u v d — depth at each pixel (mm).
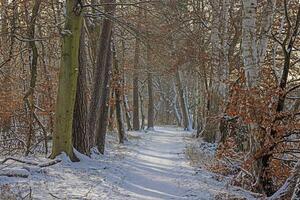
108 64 21859
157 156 22688
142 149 26062
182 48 24797
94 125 19906
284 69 12195
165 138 36969
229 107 12664
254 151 12234
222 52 23375
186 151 23172
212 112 23719
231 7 25031
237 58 23766
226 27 23484
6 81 21469
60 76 15852
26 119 20297
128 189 12469
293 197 9297
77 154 16406
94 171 14633
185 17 24062
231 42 26375
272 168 12375
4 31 17797
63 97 15781
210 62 25031
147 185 13555
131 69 35094
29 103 19734
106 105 21062
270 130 11844
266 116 11898
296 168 11000
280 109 11992
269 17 14148
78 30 15727
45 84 21922
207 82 31281
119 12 20078
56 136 15828
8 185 10250
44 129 18750
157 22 18656
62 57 15789
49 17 21125
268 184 12539
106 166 16078
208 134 26516
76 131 17219
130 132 40375
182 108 51562
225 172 15953
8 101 20969
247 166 12906
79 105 17219
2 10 18172
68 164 15242
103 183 12617
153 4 17766
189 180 14586
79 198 10062
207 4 29203
